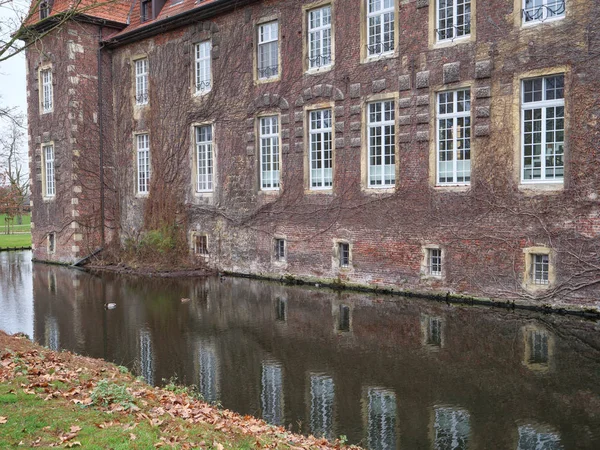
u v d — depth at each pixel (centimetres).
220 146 2084
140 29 2302
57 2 2392
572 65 1259
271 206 1909
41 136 2638
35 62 2633
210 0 2073
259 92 1931
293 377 909
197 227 2189
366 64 1636
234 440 583
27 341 1014
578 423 711
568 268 1270
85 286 1877
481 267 1409
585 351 1002
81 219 2469
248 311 1411
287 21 1833
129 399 671
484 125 1398
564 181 1273
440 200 1481
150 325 1289
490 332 1141
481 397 803
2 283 1997
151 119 2352
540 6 1317
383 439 679
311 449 611
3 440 520
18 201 4919
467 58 1428
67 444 512
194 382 893
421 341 1094
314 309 1409
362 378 895
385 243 1602
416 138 1529
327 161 1767
